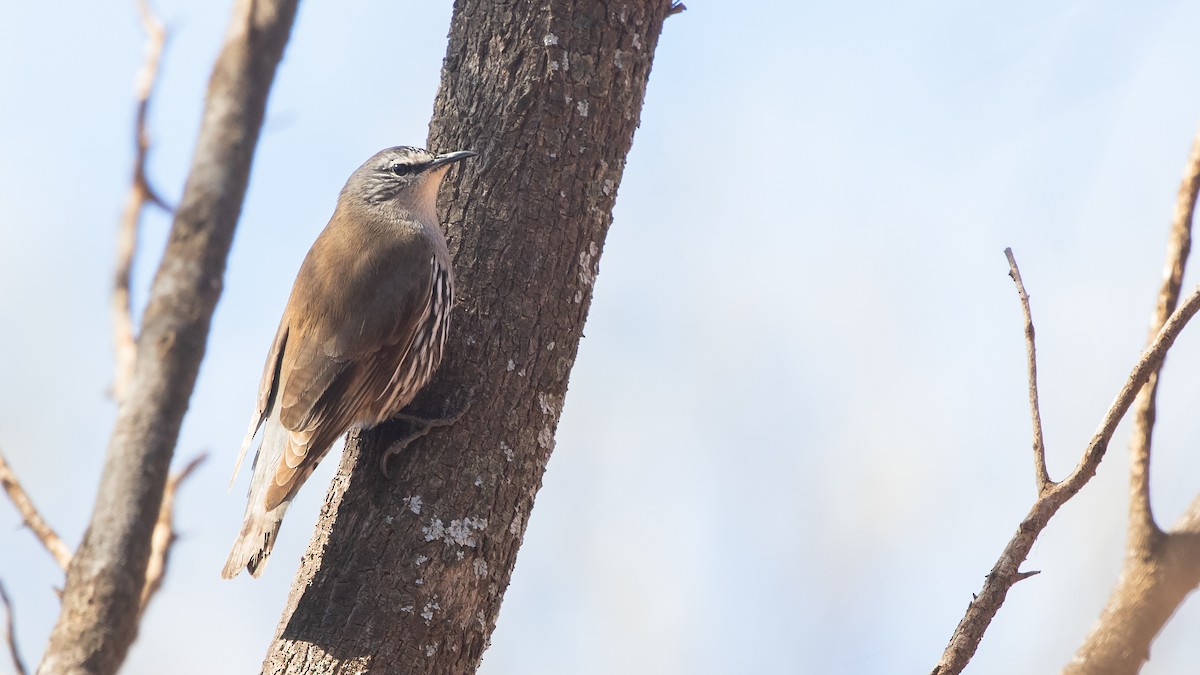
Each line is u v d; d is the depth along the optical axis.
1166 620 7.71
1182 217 8.71
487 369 9.98
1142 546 7.90
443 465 9.66
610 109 10.58
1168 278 8.70
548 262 10.25
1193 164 8.73
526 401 10.02
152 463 4.66
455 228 10.42
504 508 9.75
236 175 4.75
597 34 10.58
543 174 10.36
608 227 10.66
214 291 4.75
